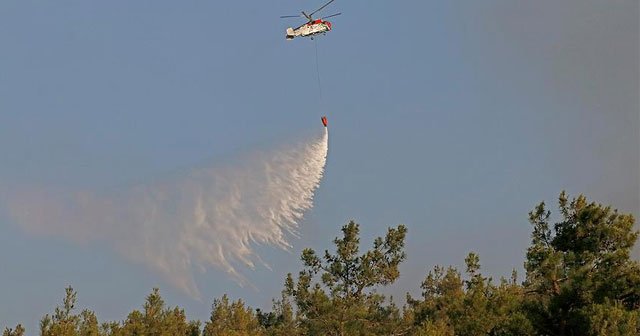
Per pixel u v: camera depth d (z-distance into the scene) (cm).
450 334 6056
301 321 7588
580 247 6119
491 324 5725
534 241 6325
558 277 5884
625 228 6088
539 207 6381
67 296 7494
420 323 7225
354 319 7181
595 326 5269
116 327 7625
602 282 5659
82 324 7562
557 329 5678
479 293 5991
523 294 6203
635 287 5622
